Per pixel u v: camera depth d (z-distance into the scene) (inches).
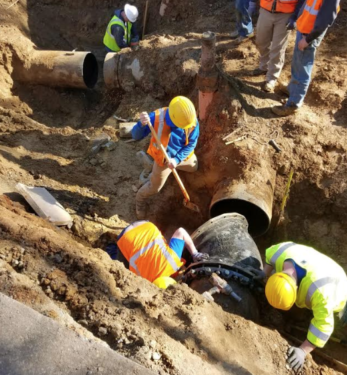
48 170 189.8
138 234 143.3
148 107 221.6
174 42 227.0
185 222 184.9
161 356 100.3
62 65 232.8
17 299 101.8
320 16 146.2
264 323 146.1
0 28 245.0
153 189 169.0
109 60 232.8
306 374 120.3
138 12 272.4
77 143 204.2
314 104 184.2
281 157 169.2
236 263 140.6
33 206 164.9
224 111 181.6
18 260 117.4
